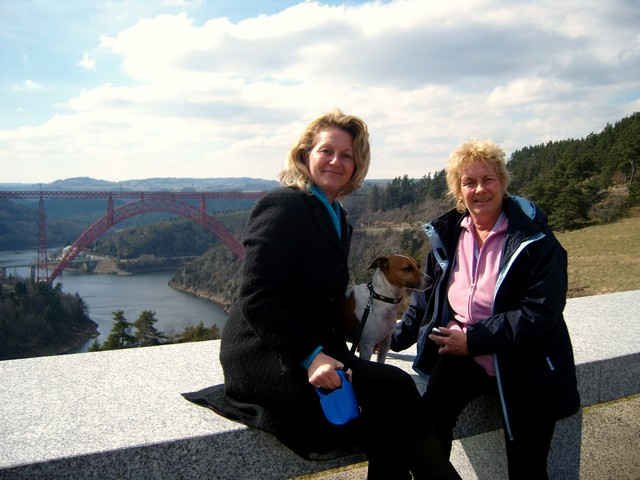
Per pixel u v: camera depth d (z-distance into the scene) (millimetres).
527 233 2053
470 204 2264
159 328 55562
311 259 1830
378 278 2639
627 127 62531
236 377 1868
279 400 1738
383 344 2703
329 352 1866
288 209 1813
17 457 1634
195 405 2111
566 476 2756
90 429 1861
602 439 3021
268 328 1716
